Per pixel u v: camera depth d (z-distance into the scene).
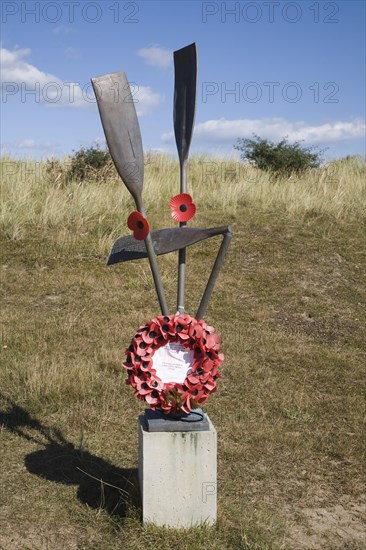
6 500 4.18
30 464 4.64
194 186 12.50
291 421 5.47
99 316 7.70
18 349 6.66
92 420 5.30
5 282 8.53
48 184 11.94
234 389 6.04
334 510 4.26
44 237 9.73
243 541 3.72
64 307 7.95
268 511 4.16
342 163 15.27
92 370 6.16
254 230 10.33
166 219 10.55
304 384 6.24
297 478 4.61
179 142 3.97
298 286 8.81
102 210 10.69
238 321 7.81
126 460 4.73
